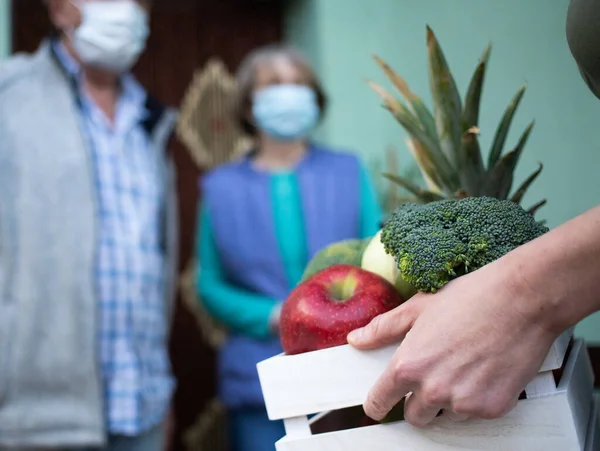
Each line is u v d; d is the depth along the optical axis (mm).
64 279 1813
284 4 3475
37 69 1970
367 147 3133
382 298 866
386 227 857
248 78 2391
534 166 2170
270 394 835
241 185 2270
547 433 751
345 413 1002
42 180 1838
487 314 699
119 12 2014
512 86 2287
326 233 2189
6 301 1801
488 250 776
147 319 1973
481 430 771
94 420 1805
